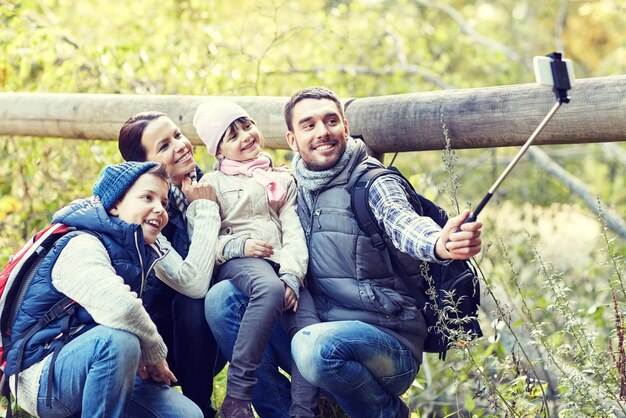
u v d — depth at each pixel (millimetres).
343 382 3557
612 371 3879
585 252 9211
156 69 7566
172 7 8492
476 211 3195
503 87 3965
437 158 10195
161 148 3941
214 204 3852
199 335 3912
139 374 3658
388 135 4270
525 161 10453
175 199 3904
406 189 3652
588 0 14266
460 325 3607
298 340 3592
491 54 10586
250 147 3980
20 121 6004
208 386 4047
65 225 3562
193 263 3729
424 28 10656
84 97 5715
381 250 3637
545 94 3779
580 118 3676
